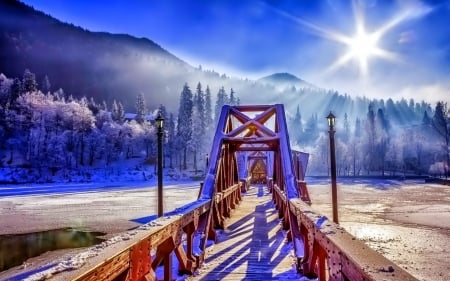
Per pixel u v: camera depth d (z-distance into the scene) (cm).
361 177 6281
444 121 6141
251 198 1563
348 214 1689
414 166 7106
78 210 1928
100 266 168
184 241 509
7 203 2381
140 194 3139
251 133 970
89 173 5966
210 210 582
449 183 4291
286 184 650
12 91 7394
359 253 189
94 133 6881
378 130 8500
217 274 432
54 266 163
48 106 6831
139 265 227
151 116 9575
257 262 488
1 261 873
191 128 7369
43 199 2675
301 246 474
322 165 7719
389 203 2225
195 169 6800
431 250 970
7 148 6094
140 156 7281
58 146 5962
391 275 147
